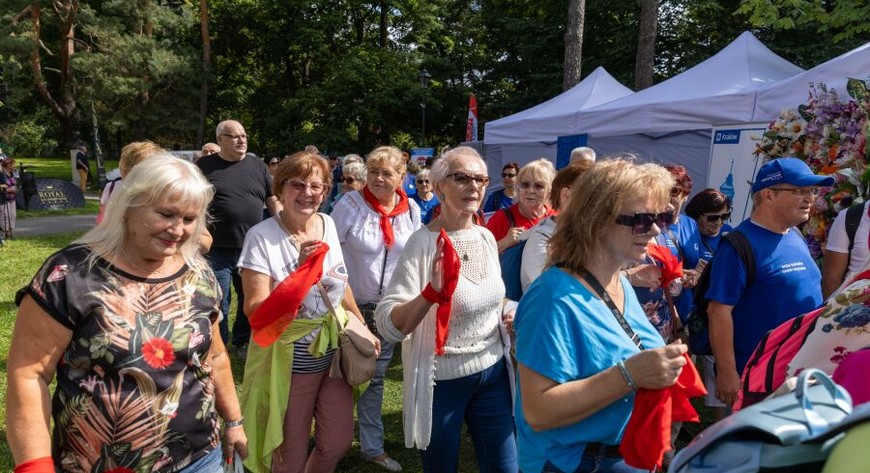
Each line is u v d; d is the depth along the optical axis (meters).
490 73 29.02
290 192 2.73
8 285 7.96
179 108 28.30
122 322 1.69
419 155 16.25
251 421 2.63
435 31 31.00
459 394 2.51
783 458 0.94
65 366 1.67
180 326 1.79
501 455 2.62
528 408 1.62
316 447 2.77
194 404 1.83
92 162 39.00
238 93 31.92
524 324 1.68
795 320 1.89
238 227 4.88
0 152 16.28
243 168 4.96
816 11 7.58
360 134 29.83
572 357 1.60
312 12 29.91
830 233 3.16
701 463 1.06
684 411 1.68
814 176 2.58
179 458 1.80
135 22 26.88
